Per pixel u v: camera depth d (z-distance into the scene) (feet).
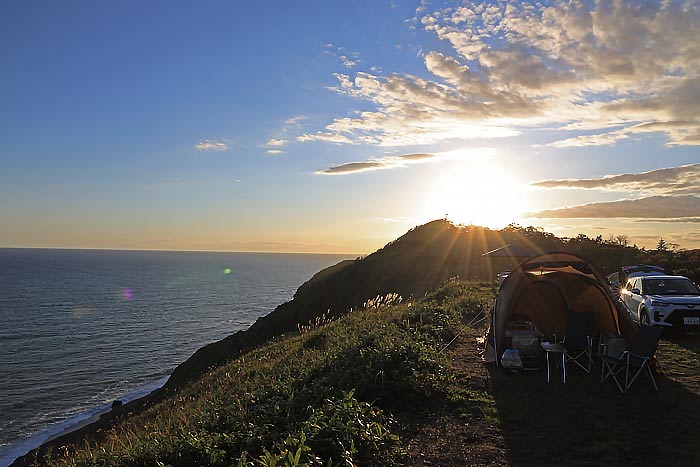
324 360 35.29
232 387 40.81
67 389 129.08
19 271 642.22
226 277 645.92
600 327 36.52
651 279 51.57
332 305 138.31
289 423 24.14
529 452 20.86
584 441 21.75
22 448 86.69
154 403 72.02
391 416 24.97
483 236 183.93
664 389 28.60
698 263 98.22
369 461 20.13
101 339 200.03
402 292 127.65
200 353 113.19
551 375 31.94
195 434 23.85
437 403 27.09
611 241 150.00
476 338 44.57
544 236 175.83
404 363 30.99
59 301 327.67
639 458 19.98
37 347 183.52
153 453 22.65
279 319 136.15
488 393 28.58
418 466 19.86
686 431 22.44
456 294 75.97
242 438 22.75
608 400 26.84
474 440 22.24
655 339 27.73
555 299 37.93
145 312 285.02
